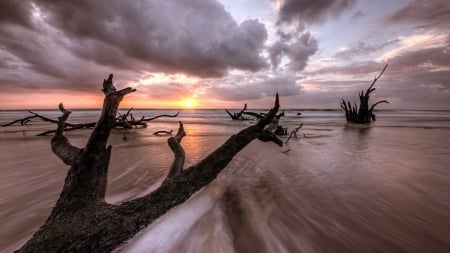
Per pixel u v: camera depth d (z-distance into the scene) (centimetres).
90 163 260
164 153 749
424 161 620
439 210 312
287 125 2158
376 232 257
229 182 431
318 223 277
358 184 423
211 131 1568
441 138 1124
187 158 678
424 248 228
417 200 348
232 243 236
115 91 297
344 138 1139
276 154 711
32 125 2228
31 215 313
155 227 256
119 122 1565
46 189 417
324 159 641
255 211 307
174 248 227
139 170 534
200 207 317
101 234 215
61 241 198
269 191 385
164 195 279
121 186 425
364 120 2388
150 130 1680
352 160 627
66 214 228
